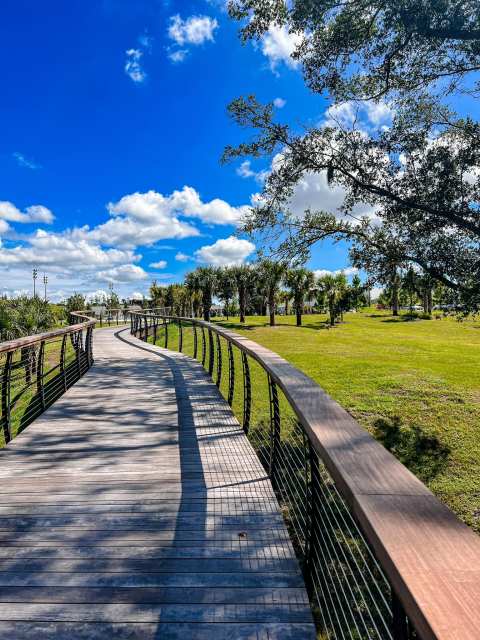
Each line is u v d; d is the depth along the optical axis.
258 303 40.69
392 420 5.99
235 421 4.66
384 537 0.76
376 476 1.01
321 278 26.69
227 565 2.12
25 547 2.29
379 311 49.75
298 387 2.00
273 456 3.23
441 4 5.22
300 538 3.00
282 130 6.88
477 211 5.54
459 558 0.71
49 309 15.42
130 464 3.47
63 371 6.30
